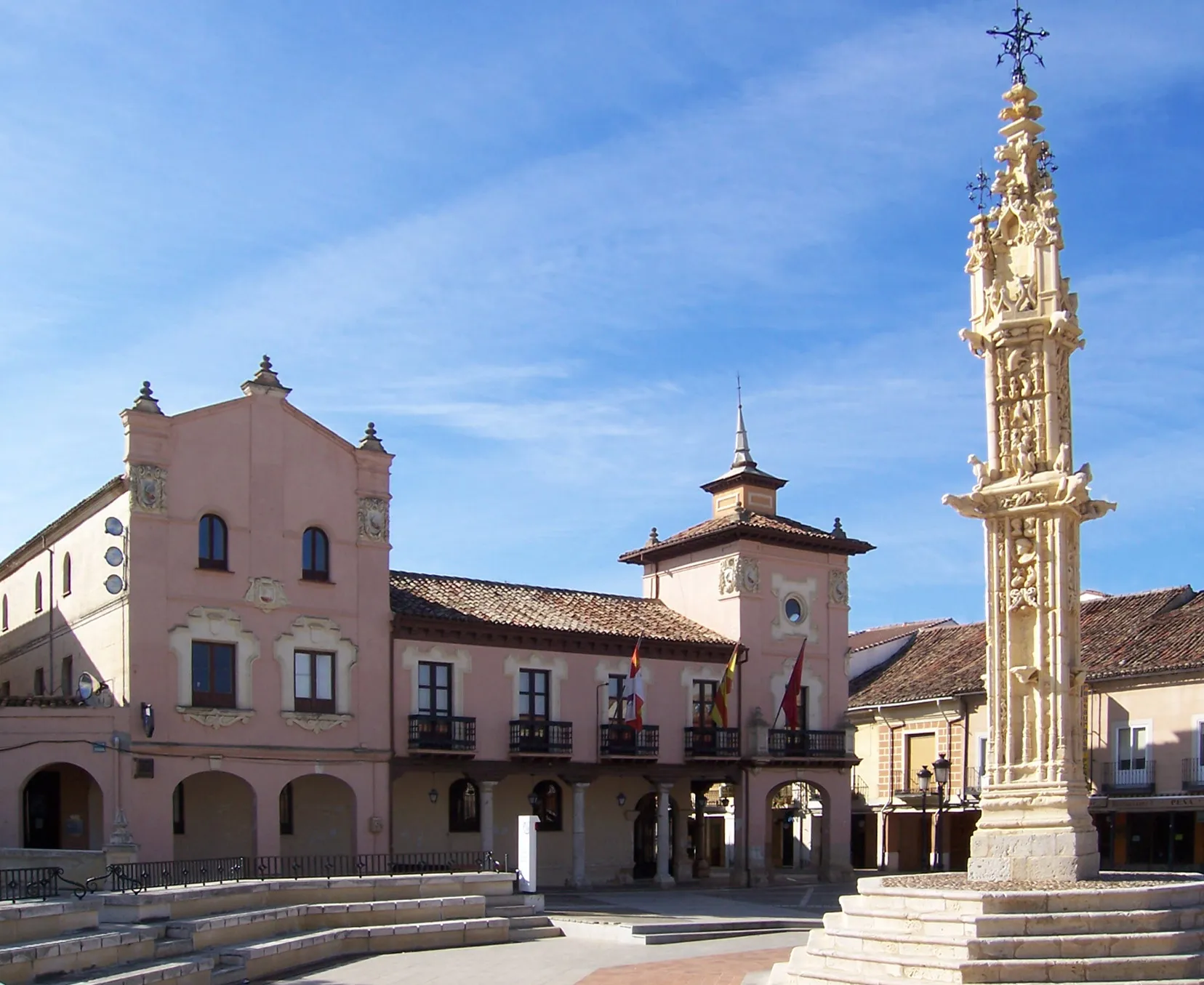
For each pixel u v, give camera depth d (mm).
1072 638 20766
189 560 37156
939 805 42062
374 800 39688
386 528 41219
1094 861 20250
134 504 36312
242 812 38750
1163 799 44562
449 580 46094
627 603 50312
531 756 42438
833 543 50562
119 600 36344
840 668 50688
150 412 36812
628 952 27312
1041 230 21453
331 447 40406
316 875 36719
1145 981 16344
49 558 41594
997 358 21469
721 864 59625
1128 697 46594
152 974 19891
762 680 48469
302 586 39188
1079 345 21672
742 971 23219
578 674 44906
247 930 25125
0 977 18391
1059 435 21141
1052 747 20406
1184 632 46844
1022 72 22375
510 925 30469
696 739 46438
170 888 25453
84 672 38375
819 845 56188
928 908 18172
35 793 37781
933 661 56719
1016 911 17578
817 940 18922
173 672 36469
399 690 40906
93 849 36188
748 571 48750
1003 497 21031
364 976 23891
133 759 35250
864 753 56438
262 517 38688
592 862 45906
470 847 43031
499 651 43219
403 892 30250
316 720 38844
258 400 39000
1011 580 20969
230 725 37219
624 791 47000
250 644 37969
